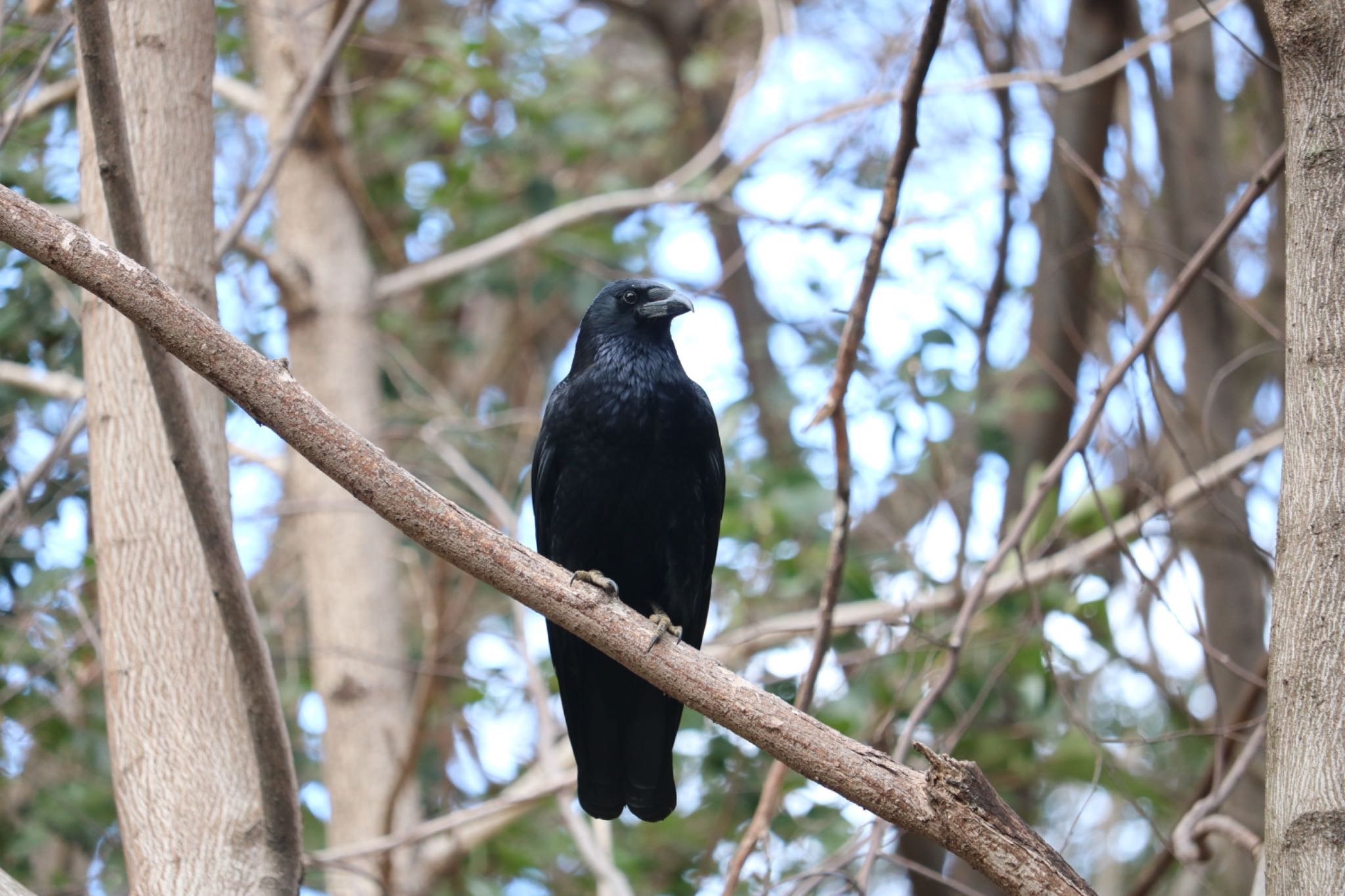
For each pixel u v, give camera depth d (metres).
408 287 13.98
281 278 13.41
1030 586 8.71
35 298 11.46
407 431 14.15
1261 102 15.52
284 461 13.77
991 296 14.70
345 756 12.51
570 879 14.62
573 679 8.31
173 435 6.05
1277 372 16.17
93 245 5.47
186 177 7.73
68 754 12.00
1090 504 11.63
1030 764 12.16
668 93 19.20
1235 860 13.12
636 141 17.84
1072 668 11.93
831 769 5.35
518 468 14.91
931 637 8.93
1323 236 5.18
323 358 13.39
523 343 17.16
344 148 13.65
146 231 6.36
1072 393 12.60
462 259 13.96
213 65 8.08
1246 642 12.74
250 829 6.80
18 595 11.57
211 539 6.18
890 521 15.80
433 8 19.08
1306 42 5.28
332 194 13.77
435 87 14.73
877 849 7.85
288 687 13.64
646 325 8.91
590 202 14.14
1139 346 8.48
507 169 16.42
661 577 8.77
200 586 7.22
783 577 12.38
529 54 15.90
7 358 12.12
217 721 7.04
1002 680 11.25
